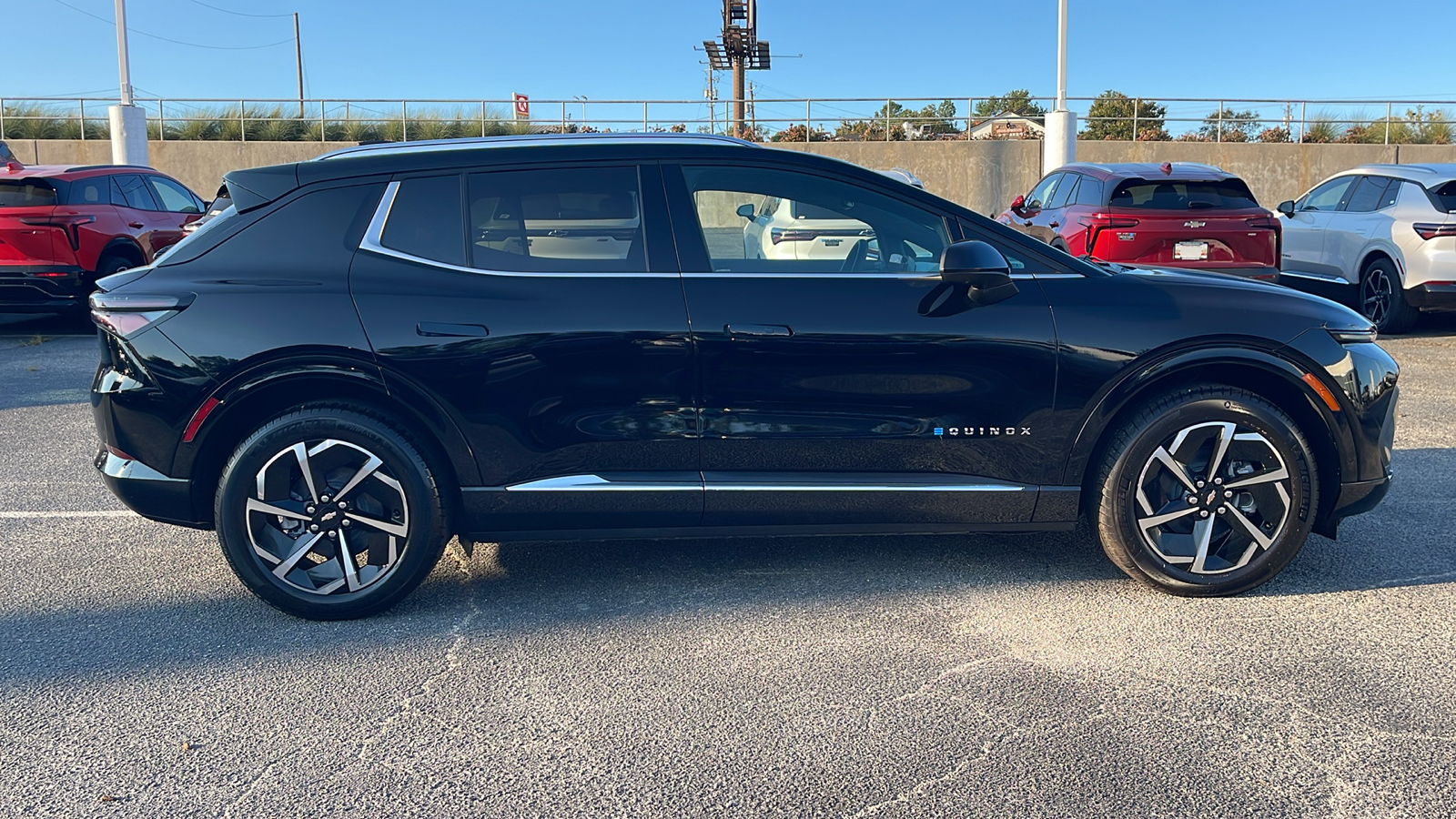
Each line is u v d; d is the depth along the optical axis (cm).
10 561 406
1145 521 352
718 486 345
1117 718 278
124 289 333
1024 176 2681
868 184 349
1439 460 539
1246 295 355
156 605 361
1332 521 363
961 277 331
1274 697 288
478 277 336
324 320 328
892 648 323
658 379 337
